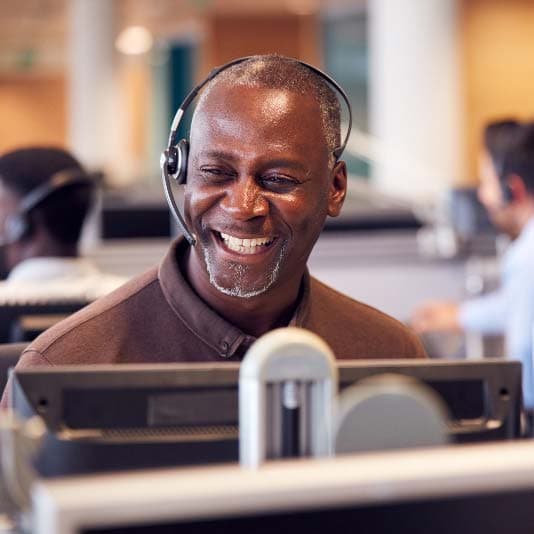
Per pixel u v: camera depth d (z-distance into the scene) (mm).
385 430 1061
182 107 1714
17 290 2779
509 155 4031
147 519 785
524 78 11914
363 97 16766
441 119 10367
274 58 1640
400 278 4957
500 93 11852
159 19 17734
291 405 1047
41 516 793
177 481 812
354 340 1812
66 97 23438
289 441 1050
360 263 4914
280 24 16938
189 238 1646
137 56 21828
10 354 2010
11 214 2887
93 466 1183
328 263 4883
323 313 1795
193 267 1699
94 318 1670
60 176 2887
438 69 10352
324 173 1632
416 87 10352
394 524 854
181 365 1233
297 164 1572
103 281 2967
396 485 850
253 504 811
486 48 11812
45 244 2914
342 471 845
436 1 10305
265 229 1574
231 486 809
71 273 2879
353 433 1049
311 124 1598
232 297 1649
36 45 21000
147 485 802
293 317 1716
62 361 1624
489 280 4957
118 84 15117
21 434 999
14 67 22891
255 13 16859
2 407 1619
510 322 4027
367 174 15086
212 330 1636
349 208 5484
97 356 1636
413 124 10367
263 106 1566
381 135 10602
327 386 1053
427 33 10320
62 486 802
